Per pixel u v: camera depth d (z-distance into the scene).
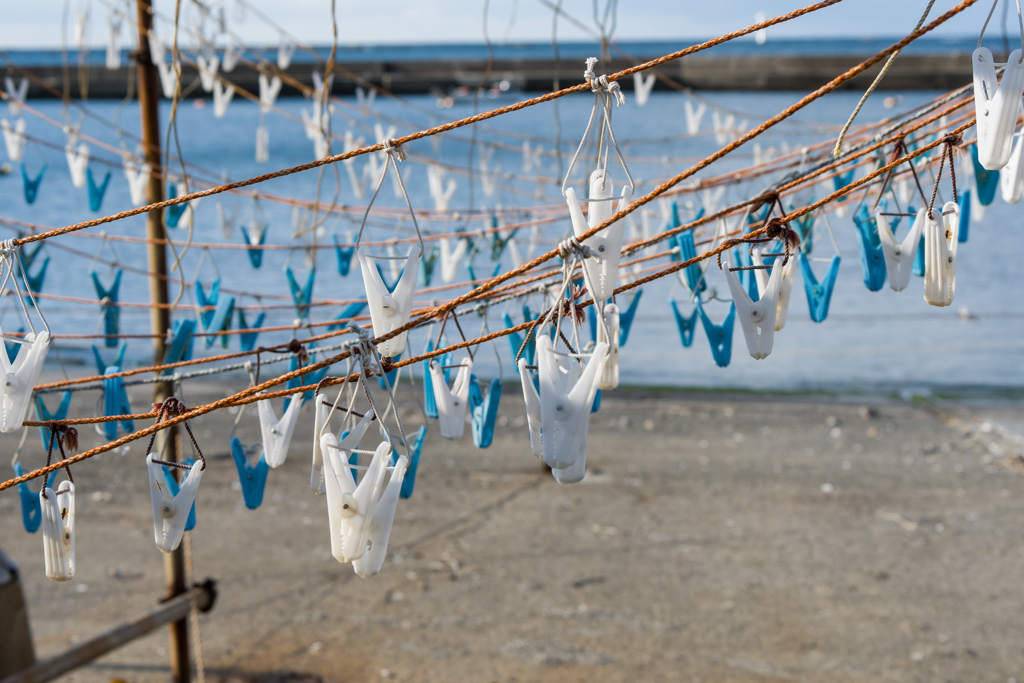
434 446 9.52
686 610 6.15
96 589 6.47
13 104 5.02
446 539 7.32
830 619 6.01
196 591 5.31
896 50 1.86
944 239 2.27
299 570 6.80
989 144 1.84
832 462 9.16
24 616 4.57
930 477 8.66
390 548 7.17
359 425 2.14
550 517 7.75
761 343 2.24
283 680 5.37
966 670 5.38
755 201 2.39
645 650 5.65
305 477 8.66
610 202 1.91
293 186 23.58
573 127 36.66
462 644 5.74
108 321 4.34
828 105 33.16
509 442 9.73
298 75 33.25
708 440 9.93
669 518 7.71
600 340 1.91
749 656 5.57
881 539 7.25
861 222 2.51
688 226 2.43
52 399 10.73
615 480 8.62
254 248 4.57
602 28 3.85
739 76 33.53
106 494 8.20
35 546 7.13
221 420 10.30
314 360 3.95
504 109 1.96
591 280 1.90
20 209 21.09
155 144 4.91
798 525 7.55
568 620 6.03
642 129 36.88
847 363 13.95
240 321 4.21
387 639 5.82
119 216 2.13
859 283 18.33
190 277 15.67
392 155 2.04
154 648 5.80
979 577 6.56
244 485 2.72
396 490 1.92
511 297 3.07
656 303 16.86
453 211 5.45
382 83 42.53
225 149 35.38
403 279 2.10
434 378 2.51
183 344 3.16
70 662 4.54
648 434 10.15
